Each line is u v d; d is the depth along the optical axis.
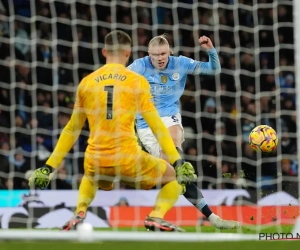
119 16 36.56
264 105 35.88
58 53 35.34
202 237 14.85
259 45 37.22
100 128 19.50
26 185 32.31
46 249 14.48
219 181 30.08
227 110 35.88
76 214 19.77
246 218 25.47
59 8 35.84
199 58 35.09
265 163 33.84
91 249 14.55
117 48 19.91
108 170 19.59
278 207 24.42
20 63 34.75
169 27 36.19
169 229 19.50
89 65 35.34
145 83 19.58
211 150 34.59
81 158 33.16
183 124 35.78
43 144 33.66
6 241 14.97
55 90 33.28
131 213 26.58
